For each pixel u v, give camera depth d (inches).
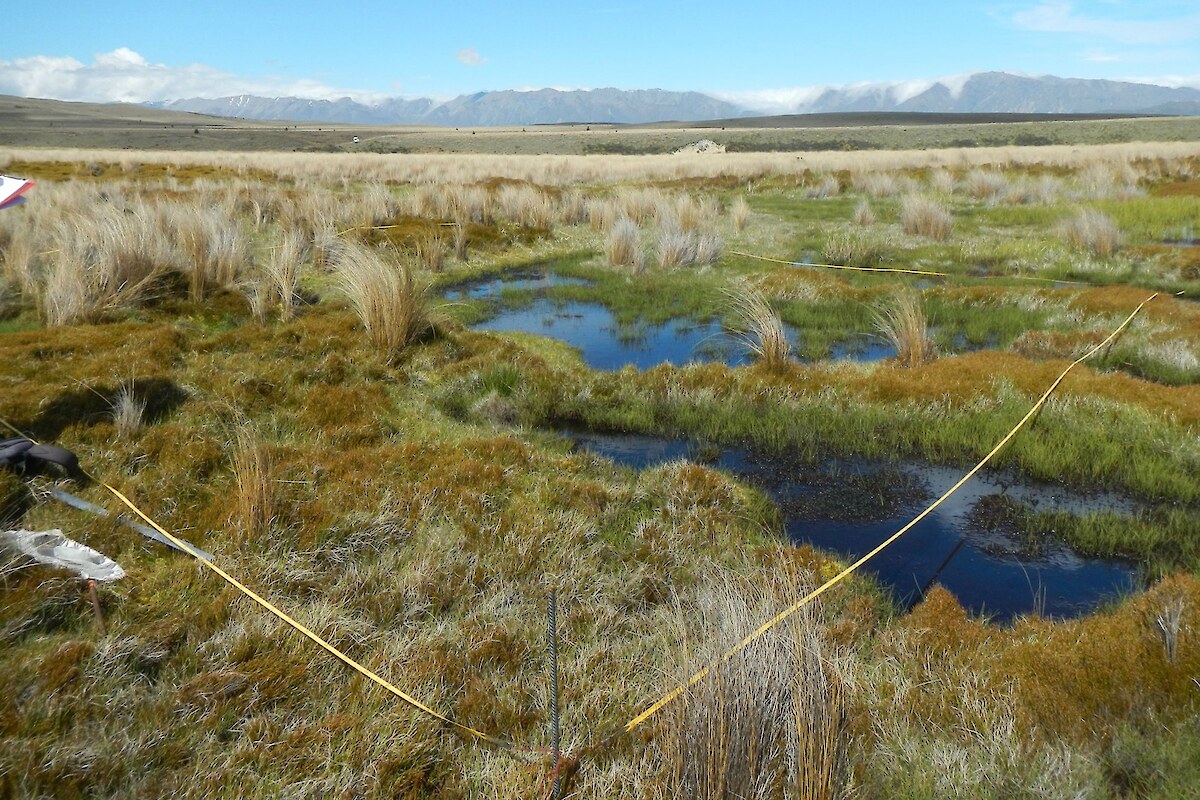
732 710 107.7
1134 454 239.9
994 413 273.7
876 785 111.8
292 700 130.3
